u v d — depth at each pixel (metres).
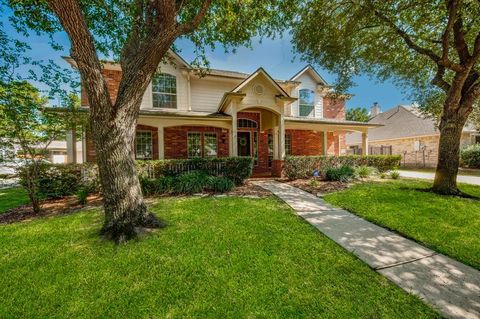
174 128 12.02
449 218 4.53
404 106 22.81
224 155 13.02
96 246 3.45
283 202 6.05
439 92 10.10
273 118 12.03
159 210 5.23
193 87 12.70
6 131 5.27
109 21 6.37
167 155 11.81
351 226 4.26
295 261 2.95
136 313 2.07
